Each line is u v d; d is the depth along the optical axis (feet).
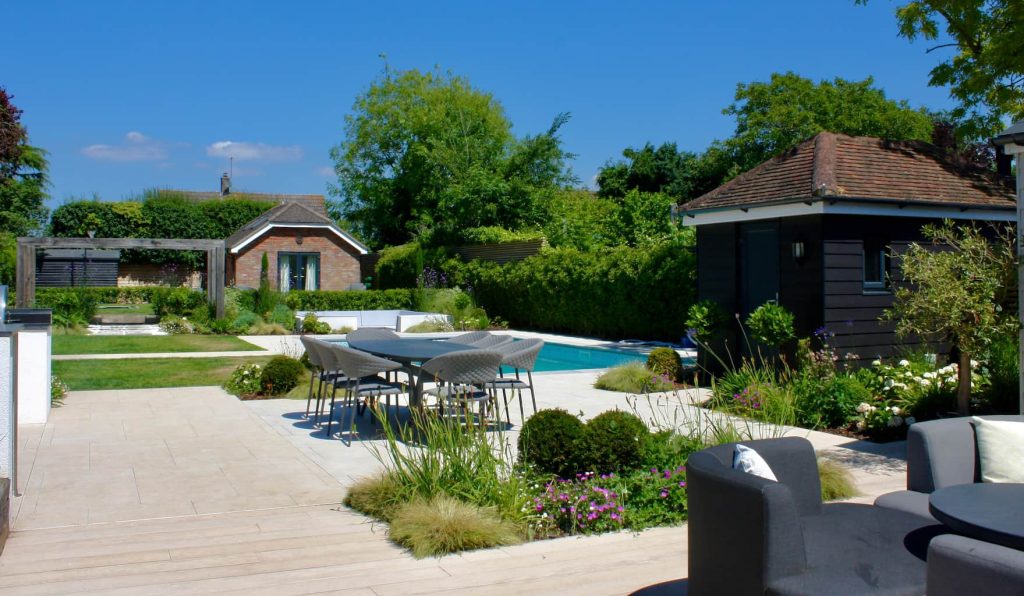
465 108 121.80
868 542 10.53
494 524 14.73
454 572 12.78
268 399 33.50
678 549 14.14
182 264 118.73
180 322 71.67
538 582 12.26
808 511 11.89
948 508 9.94
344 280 102.68
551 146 101.71
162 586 11.96
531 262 73.67
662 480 16.76
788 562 9.00
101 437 25.05
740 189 36.83
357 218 129.08
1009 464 12.73
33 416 27.25
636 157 118.83
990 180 37.78
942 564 7.87
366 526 15.66
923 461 12.96
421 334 67.82
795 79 88.99
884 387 26.86
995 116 41.65
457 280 86.22
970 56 41.70
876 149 36.81
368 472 20.51
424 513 14.69
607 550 14.14
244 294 79.92
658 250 57.67
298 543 14.43
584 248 80.89
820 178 31.76
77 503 17.38
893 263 33.06
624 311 61.11
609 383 36.42
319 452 22.99
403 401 32.78
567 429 17.81
